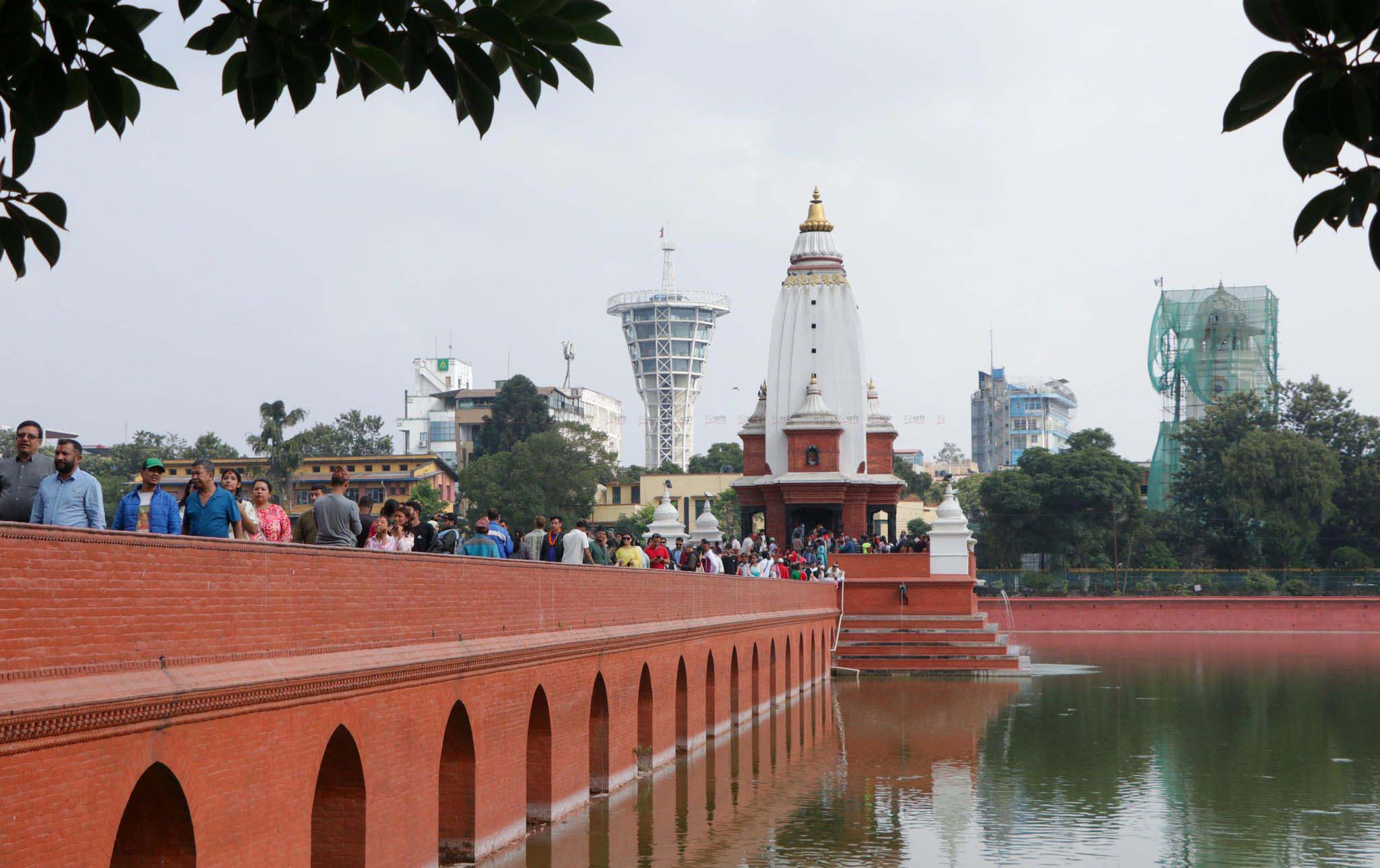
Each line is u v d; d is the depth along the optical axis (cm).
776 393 7488
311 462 12019
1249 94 755
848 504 7300
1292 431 12212
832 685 5881
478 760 2150
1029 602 10269
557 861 2256
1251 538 11706
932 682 6041
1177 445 13750
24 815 1088
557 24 823
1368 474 11600
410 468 12038
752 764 3553
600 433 12962
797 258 7538
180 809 1339
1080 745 4044
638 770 3186
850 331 7438
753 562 5325
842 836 2675
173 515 1511
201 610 1372
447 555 2078
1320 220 830
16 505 1447
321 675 1580
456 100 856
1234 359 13700
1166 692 5628
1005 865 2467
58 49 781
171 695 1270
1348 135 740
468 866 2131
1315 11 714
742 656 4353
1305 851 2612
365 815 1733
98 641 1198
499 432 14200
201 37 795
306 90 811
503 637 2273
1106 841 2689
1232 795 3238
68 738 1141
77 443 1397
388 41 819
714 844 2528
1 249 871
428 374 18988
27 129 820
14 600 1086
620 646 2962
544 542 3044
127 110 853
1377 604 10062
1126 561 11738
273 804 1511
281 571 1543
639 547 3694
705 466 17000
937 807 3030
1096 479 11562
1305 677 6425
